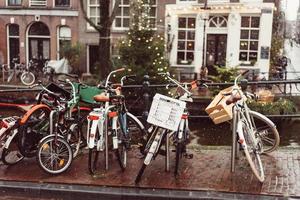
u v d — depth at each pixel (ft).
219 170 18.44
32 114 18.75
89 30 73.72
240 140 16.80
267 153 20.77
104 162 19.42
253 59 65.92
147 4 49.62
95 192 16.38
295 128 42.83
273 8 64.23
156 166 18.99
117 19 71.31
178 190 16.38
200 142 36.60
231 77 46.24
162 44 48.52
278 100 45.29
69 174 18.01
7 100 50.70
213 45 67.82
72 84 20.02
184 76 67.21
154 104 17.08
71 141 19.79
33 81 64.34
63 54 71.67
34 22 77.46
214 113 18.56
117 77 45.11
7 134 18.90
